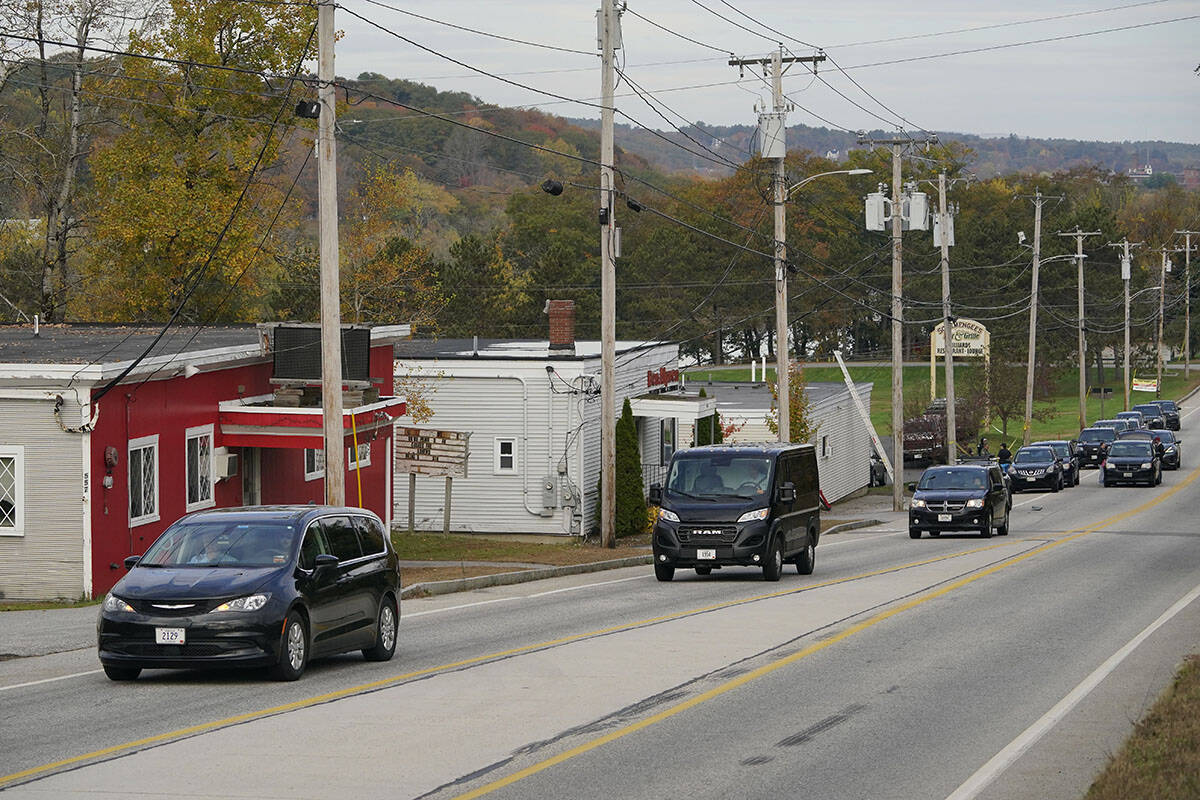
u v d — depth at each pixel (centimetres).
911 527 6831
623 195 6072
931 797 1642
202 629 2455
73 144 7875
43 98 7888
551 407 7050
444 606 3981
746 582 4619
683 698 2322
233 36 7962
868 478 12294
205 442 4956
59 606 4044
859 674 2584
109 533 4294
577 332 15900
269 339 5288
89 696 2391
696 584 4575
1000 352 18950
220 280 8419
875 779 1734
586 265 16962
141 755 1855
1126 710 2227
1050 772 1781
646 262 18112
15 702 2328
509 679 2525
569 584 4681
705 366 19700
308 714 2178
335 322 4112
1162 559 5319
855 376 19938
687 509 4662
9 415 4191
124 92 7750
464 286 14662
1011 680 2520
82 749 1898
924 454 13562
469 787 1672
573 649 2920
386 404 5525
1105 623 3372
